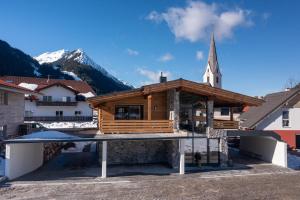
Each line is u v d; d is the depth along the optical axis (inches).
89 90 2726.4
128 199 594.2
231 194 633.6
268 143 1027.9
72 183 716.0
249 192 649.0
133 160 962.1
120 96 928.3
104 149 789.9
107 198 599.5
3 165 832.3
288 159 1082.1
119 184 711.7
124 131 912.9
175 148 905.5
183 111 1045.8
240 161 1043.9
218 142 952.9
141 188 676.7
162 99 1008.9
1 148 974.4
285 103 1349.7
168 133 929.5
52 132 834.2
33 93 1237.1
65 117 2295.8
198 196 617.6
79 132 940.0
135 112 982.4
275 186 700.7
